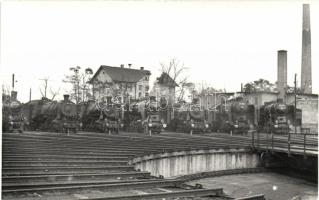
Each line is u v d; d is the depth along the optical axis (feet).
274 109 129.39
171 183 43.06
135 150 63.57
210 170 72.90
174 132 129.70
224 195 40.40
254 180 69.31
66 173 43.65
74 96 147.02
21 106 102.99
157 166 62.39
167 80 173.68
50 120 106.52
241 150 79.15
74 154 56.29
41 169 44.62
